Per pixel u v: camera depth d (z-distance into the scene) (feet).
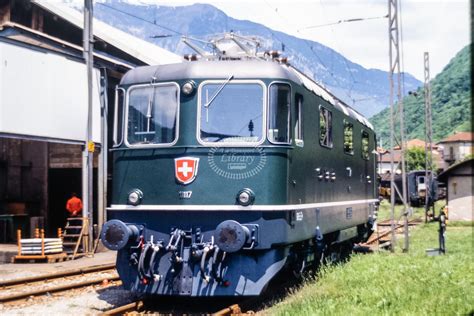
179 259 30.09
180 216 30.94
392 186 64.44
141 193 31.76
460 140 303.89
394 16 61.62
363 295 32.45
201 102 31.40
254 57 35.68
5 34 58.18
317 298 31.24
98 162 62.23
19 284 40.09
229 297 35.50
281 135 31.40
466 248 67.56
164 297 34.91
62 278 43.06
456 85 472.44
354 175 50.85
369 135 60.23
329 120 41.27
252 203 30.42
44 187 70.03
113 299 34.45
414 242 76.74
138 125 32.48
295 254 34.91
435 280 38.19
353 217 50.31
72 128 57.77
